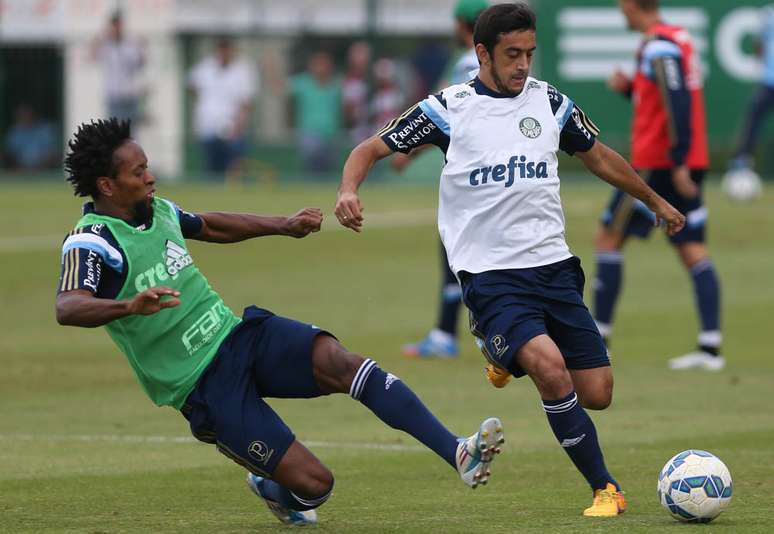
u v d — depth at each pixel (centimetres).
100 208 2086
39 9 9575
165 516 2253
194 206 7344
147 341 2070
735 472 2570
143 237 2075
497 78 2230
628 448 2877
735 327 4578
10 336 4559
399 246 6456
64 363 4088
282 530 2123
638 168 3900
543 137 2234
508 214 2208
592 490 2267
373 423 3238
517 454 2845
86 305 1933
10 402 3512
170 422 3266
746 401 3441
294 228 2239
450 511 2272
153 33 9500
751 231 6719
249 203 7600
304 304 5059
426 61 9344
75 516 2255
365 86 9369
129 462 2788
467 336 4572
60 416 3331
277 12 9538
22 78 9612
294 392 2106
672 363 3941
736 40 8925
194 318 2089
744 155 7906
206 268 5853
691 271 3934
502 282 2200
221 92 9119
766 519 2130
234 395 2066
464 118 2230
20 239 6612
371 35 9506
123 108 9100
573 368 2245
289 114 9444
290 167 9350
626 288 5416
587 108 8831
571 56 8838
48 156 9638
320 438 3053
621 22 8788
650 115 3862
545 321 2223
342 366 2069
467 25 3900
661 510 2236
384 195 8450
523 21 2205
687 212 3884
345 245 6469
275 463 2050
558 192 2250
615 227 3984
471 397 3550
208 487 2522
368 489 2497
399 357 4131
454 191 2241
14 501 2394
